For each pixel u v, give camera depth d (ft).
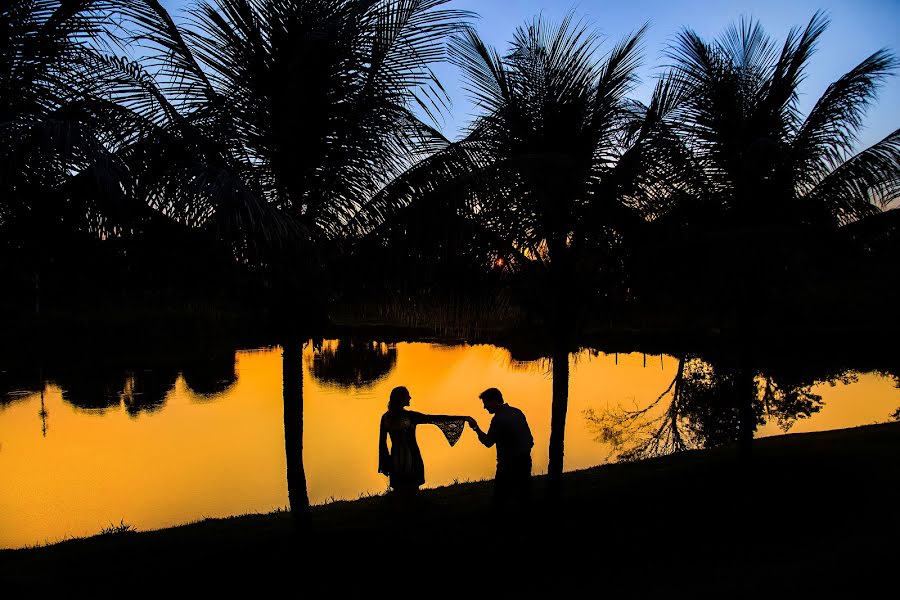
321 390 108.27
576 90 24.29
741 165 28.37
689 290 28.30
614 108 24.82
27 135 11.93
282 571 18.63
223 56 18.83
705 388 58.23
